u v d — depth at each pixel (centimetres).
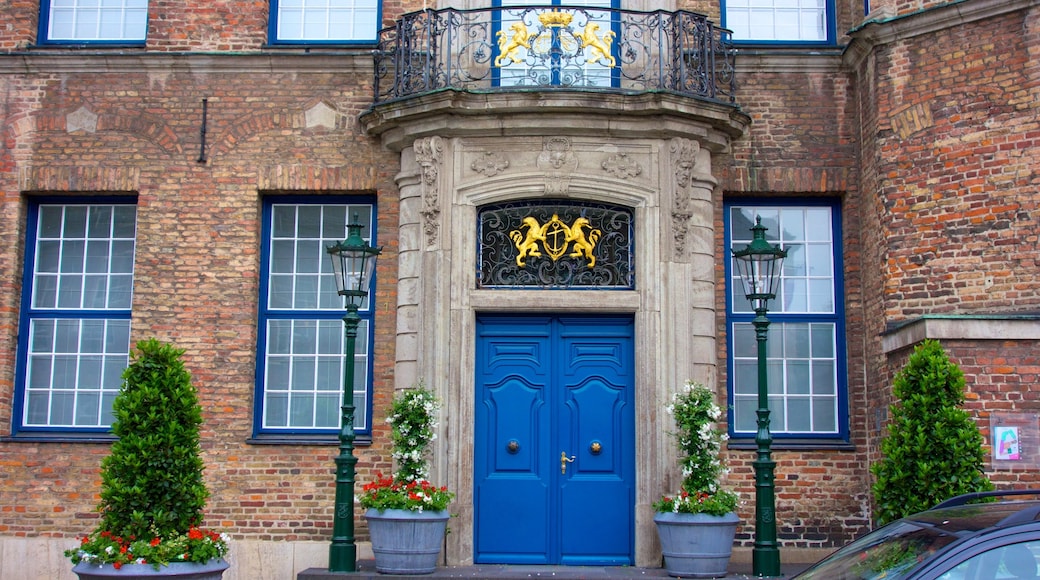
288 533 941
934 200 882
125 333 998
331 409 984
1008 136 854
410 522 813
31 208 1012
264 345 988
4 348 974
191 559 732
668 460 898
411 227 942
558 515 924
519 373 944
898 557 440
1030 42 851
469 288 930
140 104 1000
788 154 991
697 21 962
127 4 1046
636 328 925
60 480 949
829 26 1030
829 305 994
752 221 1009
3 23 1020
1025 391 806
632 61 948
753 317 994
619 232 953
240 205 984
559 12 972
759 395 844
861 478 950
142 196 987
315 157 988
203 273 977
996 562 406
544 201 955
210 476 946
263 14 1016
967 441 752
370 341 981
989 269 849
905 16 902
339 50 997
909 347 850
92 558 718
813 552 938
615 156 939
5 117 1002
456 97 909
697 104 928
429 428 873
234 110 998
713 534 825
